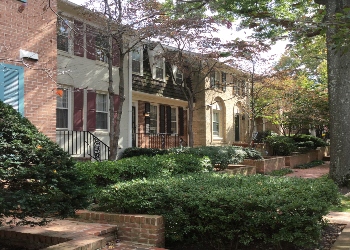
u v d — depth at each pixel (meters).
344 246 5.11
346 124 11.35
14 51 8.08
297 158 19.75
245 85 21.22
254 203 5.06
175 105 20.78
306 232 4.88
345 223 6.57
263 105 20.86
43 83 8.73
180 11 12.47
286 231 4.94
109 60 11.02
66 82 12.99
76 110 13.36
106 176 7.40
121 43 11.39
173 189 5.86
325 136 30.14
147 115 18.20
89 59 13.98
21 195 3.85
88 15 11.88
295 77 20.91
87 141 13.41
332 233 6.06
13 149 4.10
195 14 13.06
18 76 8.10
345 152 11.30
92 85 14.15
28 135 4.34
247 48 15.85
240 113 26.05
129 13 11.20
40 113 8.62
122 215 5.64
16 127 4.33
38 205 4.01
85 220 5.89
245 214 5.10
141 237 5.46
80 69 13.55
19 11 7.96
